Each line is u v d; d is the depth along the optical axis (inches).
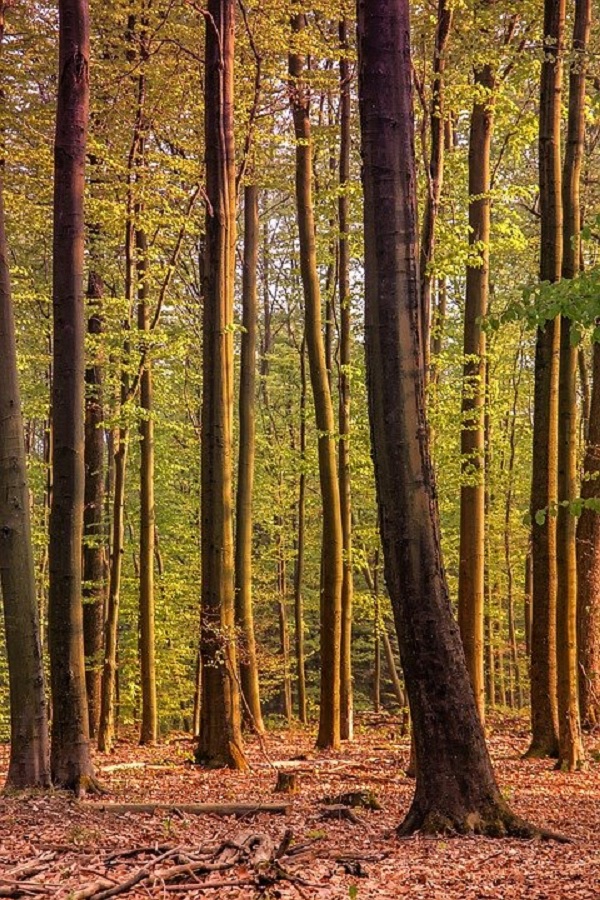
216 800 421.1
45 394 737.6
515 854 290.2
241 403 780.6
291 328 1346.0
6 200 595.5
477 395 575.8
